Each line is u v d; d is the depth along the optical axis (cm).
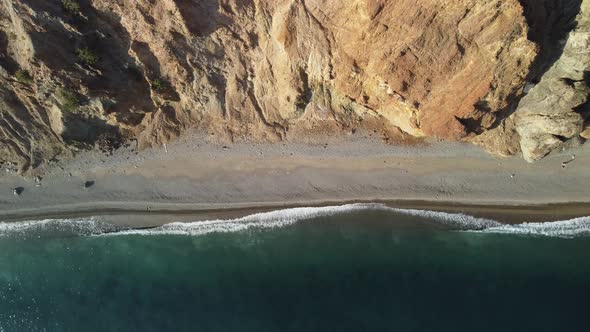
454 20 1989
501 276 2809
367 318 2875
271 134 3050
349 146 2992
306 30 2459
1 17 2461
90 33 2603
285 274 3066
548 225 2803
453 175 2906
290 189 3086
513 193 2845
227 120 3061
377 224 3000
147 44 2670
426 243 2931
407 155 2941
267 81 2858
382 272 2947
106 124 3108
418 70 2205
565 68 2278
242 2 2483
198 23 2552
